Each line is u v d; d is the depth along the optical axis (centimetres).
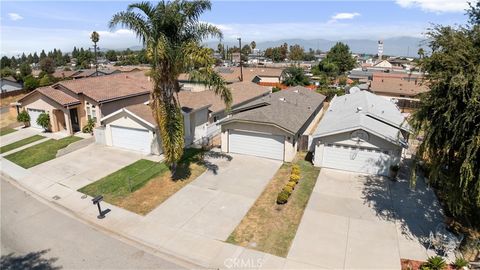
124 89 3231
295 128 2183
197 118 2672
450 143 1169
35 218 1530
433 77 1198
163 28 1684
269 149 2223
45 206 1645
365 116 2216
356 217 1480
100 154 2342
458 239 1255
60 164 2175
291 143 2142
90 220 1493
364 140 1916
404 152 2161
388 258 1198
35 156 2345
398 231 1370
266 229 1386
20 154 2411
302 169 2039
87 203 1650
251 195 1697
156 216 1504
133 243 1313
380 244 1280
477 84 1049
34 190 1823
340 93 4925
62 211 1588
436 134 1220
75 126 3033
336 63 9100
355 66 10944
